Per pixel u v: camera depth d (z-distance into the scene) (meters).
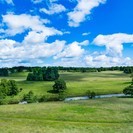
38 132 53.59
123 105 85.94
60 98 116.50
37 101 115.38
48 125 60.06
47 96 117.94
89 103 92.19
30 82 186.38
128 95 124.19
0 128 56.78
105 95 134.38
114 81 189.88
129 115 69.94
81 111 76.69
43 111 77.19
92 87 157.00
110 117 68.19
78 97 129.75
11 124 60.81
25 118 69.06
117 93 140.25
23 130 55.09
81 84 172.62
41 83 180.38
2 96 119.12
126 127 57.38
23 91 142.88
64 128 57.16
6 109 81.00
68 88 152.25
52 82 187.12
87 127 57.91
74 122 63.94
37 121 64.62
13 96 128.75
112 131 53.88
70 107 83.50
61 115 71.56
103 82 184.38
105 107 82.25
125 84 168.62
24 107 84.81
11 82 133.38
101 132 53.34
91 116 69.81
